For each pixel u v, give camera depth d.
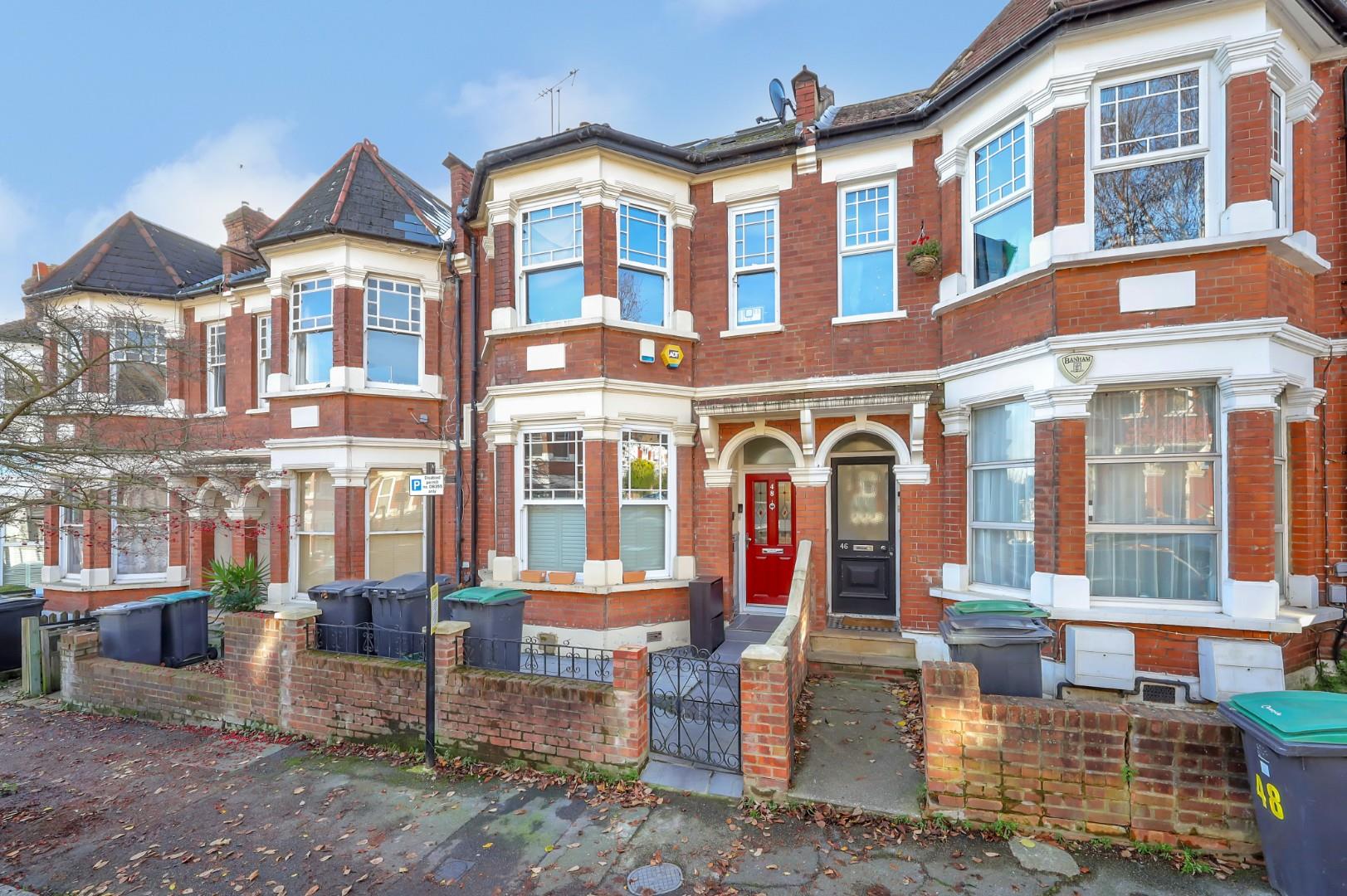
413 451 10.87
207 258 14.95
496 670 6.34
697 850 4.05
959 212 7.59
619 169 8.57
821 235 8.48
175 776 5.48
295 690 6.21
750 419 8.71
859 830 4.18
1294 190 6.18
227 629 6.61
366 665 5.89
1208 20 5.76
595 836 4.25
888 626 8.23
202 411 12.52
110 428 9.20
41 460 7.10
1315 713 3.23
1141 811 3.83
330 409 10.41
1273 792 3.31
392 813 4.69
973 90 7.18
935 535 7.74
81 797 5.18
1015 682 5.04
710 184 9.09
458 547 10.42
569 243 8.68
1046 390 6.19
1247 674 5.31
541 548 8.68
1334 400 6.32
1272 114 6.02
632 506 8.62
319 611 6.56
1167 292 5.79
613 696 4.96
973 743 4.13
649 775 4.93
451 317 11.09
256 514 12.07
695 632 8.02
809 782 4.70
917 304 8.01
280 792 5.10
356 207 10.77
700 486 8.92
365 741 5.88
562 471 8.58
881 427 8.11
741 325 9.02
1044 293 6.30
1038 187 6.43
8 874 4.12
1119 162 6.10
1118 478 6.17
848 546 8.79
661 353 8.77
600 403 8.17
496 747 5.34
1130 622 5.83
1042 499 6.28
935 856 3.87
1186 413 5.95
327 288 10.77
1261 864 3.60
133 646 7.92
